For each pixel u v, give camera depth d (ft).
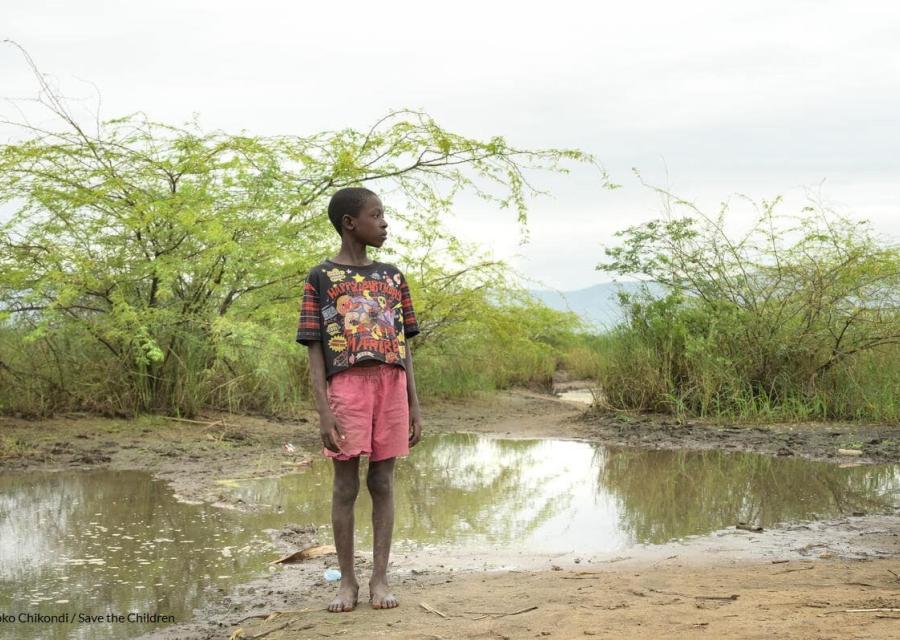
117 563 15.12
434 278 42.11
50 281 28.32
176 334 30.73
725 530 17.80
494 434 33.50
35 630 11.77
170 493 20.94
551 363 57.41
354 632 11.11
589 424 35.14
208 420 31.68
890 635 9.64
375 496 13.10
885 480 23.22
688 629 10.24
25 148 28.27
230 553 15.87
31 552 15.72
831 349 35.50
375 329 12.92
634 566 14.84
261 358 31.78
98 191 28.37
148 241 30.71
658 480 23.61
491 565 15.15
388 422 12.96
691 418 35.19
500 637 10.50
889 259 35.24
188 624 12.05
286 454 26.94
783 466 25.41
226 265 30.14
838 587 12.50
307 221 32.30
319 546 16.08
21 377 29.73
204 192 29.94
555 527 18.20
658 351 37.76
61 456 24.97
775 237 36.83
